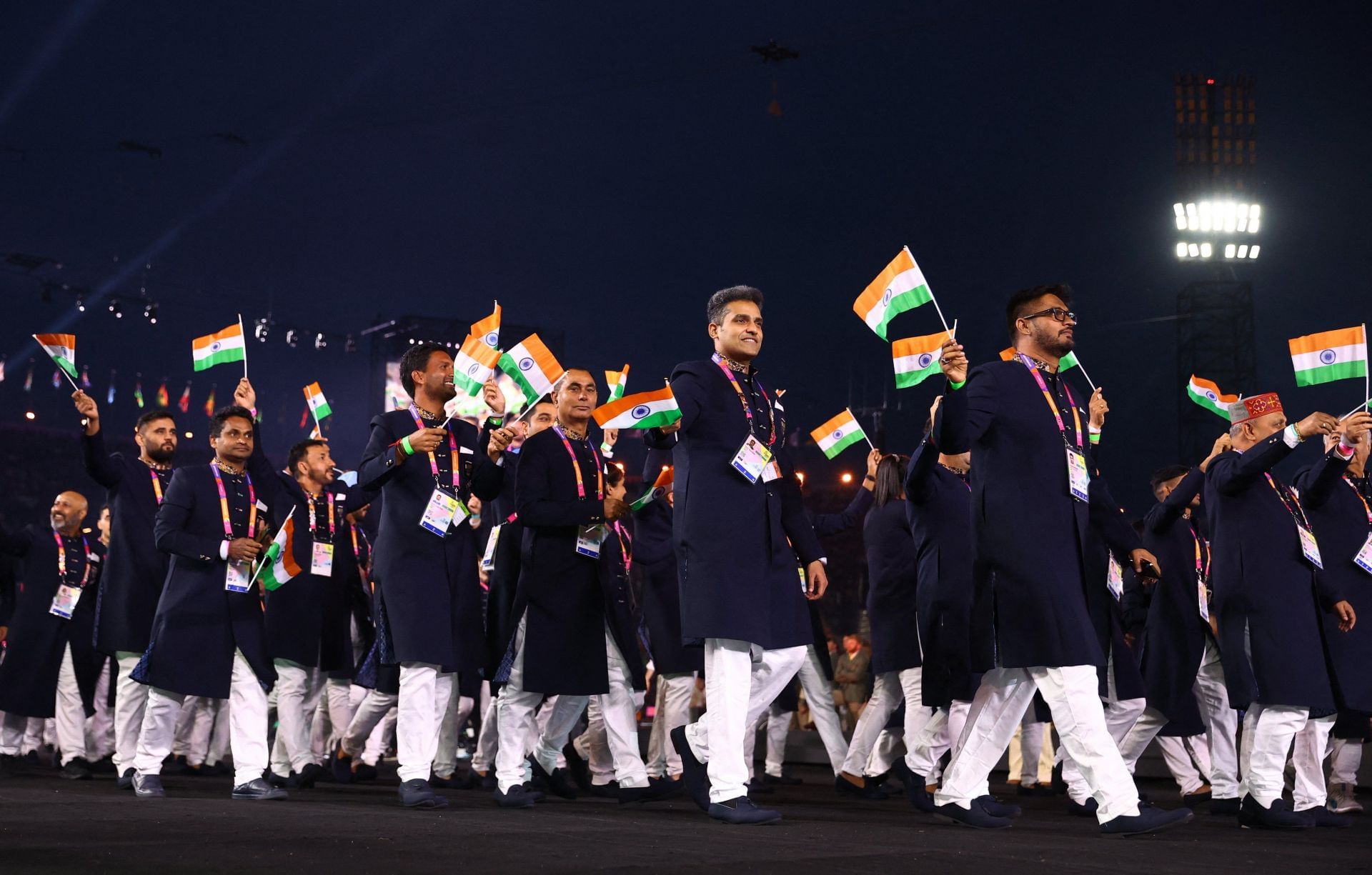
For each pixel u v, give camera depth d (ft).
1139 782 28.91
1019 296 15.39
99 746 29.73
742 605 14.75
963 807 15.10
